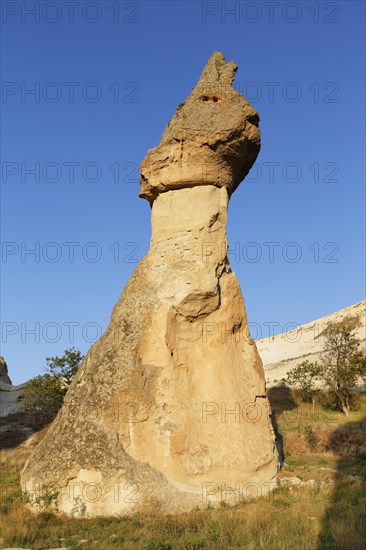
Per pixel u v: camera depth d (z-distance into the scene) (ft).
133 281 58.03
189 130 57.47
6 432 116.98
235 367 54.60
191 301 54.19
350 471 58.34
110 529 40.52
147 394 51.01
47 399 124.26
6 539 38.32
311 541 33.06
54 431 50.98
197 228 56.54
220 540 34.83
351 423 94.94
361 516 37.65
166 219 58.29
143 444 49.57
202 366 53.57
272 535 34.65
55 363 124.67
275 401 128.36
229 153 57.82
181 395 51.85
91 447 47.57
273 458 52.60
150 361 53.01
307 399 125.59
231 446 50.72
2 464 78.89
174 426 50.39
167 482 47.24
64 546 37.06
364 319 209.05
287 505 44.34
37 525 42.04
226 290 56.54
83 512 45.16
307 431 80.38
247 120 58.03
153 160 59.00
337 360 117.80
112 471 46.11
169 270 55.98
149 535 37.93
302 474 56.80
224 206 58.29
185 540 35.45
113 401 50.31
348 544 31.24
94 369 52.95
